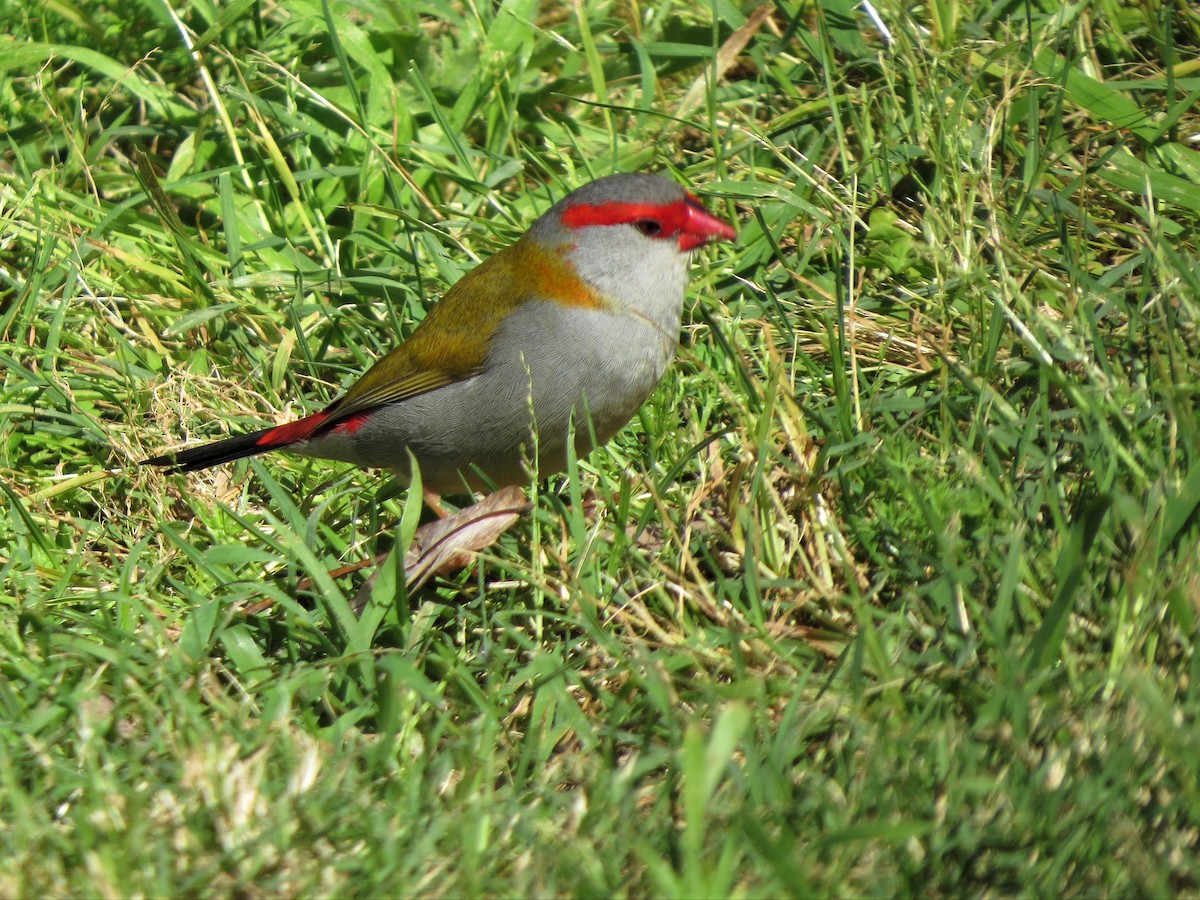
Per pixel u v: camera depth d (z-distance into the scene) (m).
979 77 9.99
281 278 10.23
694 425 8.34
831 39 10.78
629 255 7.83
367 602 7.27
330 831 5.48
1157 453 6.62
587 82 11.36
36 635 6.93
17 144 11.17
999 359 8.18
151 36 11.61
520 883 5.16
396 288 10.12
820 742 6.02
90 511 9.05
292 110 11.12
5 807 5.83
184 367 9.84
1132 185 9.09
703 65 11.18
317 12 11.39
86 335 10.06
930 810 5.21
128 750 6.15
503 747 6.47
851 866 5.04
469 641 7.46
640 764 5.74
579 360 7.87
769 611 7.14
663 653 6.71
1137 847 4.87
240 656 6.98
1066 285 8.34
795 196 9.40
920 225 9.27
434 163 10.91
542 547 7.36
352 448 8.48
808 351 9.05
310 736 6.27
